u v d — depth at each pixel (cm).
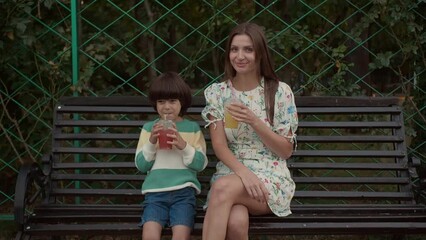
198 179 377
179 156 342
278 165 344
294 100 382
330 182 378
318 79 443
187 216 330
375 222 335
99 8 469
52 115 443
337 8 454
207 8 461
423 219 338
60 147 384
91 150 384
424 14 429
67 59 425
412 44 427
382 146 456
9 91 443
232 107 330
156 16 470
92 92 429
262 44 342
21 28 408
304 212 357
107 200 467
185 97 344
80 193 376
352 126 389
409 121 441
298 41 436
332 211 358
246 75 348
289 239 450
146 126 353
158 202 334
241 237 313
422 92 442
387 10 418
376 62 430
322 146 471
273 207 331
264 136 333
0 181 476
